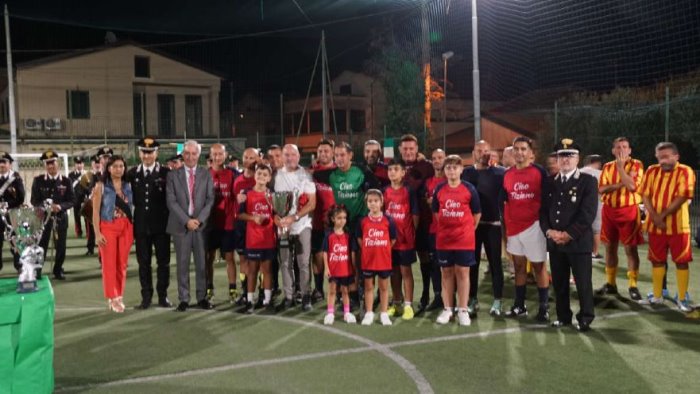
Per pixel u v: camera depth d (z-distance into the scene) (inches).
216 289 327.3
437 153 274.8
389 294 303.7
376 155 288.0
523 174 248.5
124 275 279.9
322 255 291.0
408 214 258.8
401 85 1097.4
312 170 289.4
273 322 253.1
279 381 180.7
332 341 223.3
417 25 908.6
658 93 749.3
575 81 793.6
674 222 261.4
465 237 244.4
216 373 188.7
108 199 272.4
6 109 1187.9
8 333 155.5
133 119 1194.0
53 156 364.8
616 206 288.7
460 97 1262.3
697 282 320.5
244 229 284.0
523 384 176.7
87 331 240.4
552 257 239.0
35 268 167.8
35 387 158.9
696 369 189.2
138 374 188.4
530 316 259.6
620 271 362.0
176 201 274.4
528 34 785.6
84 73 1144.8
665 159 261.3
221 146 307.0
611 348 211.3
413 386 175.5
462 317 246.1
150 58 1203.2
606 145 732.0
